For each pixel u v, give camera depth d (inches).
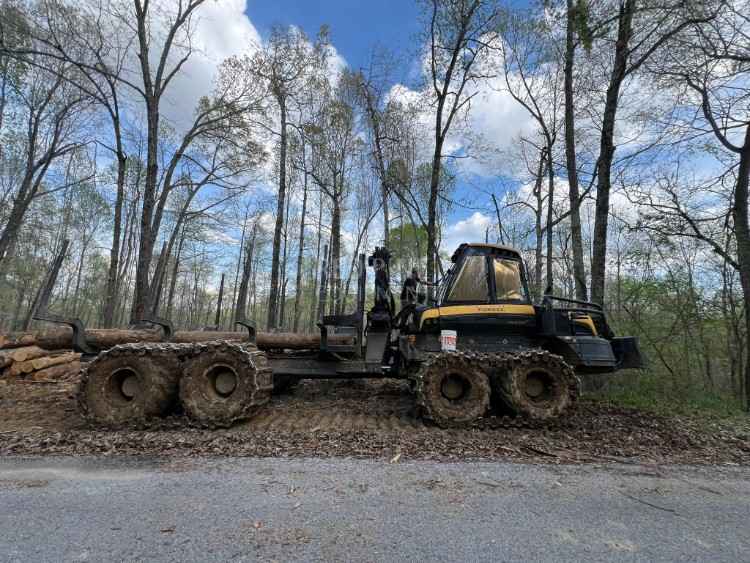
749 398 319.9
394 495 118.6
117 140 627.8
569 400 206.1
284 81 712.4
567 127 420.2
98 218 1023.0
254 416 219.3
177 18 572.4
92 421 196.1
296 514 105.3
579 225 403.2
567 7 400.2
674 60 341.7
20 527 97.4
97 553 85.7
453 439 179.8
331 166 746.8
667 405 276.8
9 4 547.2
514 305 233.6
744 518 109.7
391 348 253.6
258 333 288.7
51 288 225.8
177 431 189.8
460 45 494.6
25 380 311.7
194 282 1578.5
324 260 261.6
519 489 125.4
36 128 720.3
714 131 343.3
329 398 277.6
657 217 378.6
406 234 836.6
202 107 692.1
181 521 100.9
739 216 335.0
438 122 505.7
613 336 254.1
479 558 85.4
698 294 374.6
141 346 208.7
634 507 114.9
